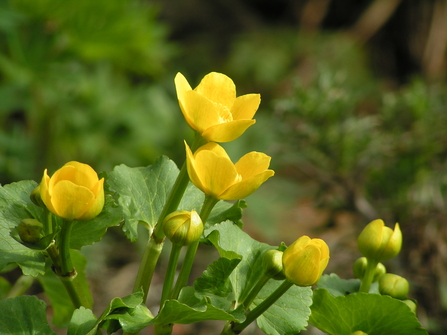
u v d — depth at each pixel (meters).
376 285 0.56
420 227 0.97
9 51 1.26
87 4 1.23
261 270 0.52
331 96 0.98
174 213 0.49
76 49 1.29
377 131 1.04
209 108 0.48
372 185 1.05
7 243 0.49
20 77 1.24
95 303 1.21
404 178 1.01
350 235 1.00
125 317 0.48
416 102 1.02
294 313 0.51
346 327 0.53
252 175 0.48
